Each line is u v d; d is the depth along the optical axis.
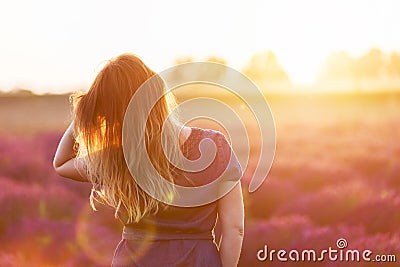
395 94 76.88
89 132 2.31
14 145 19.31
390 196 8.73
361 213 8.26
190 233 2.37
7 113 53.19
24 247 6.68
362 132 31.16
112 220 8.62
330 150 20.12
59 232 7.08
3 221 8.53
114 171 2.30
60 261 6.55
